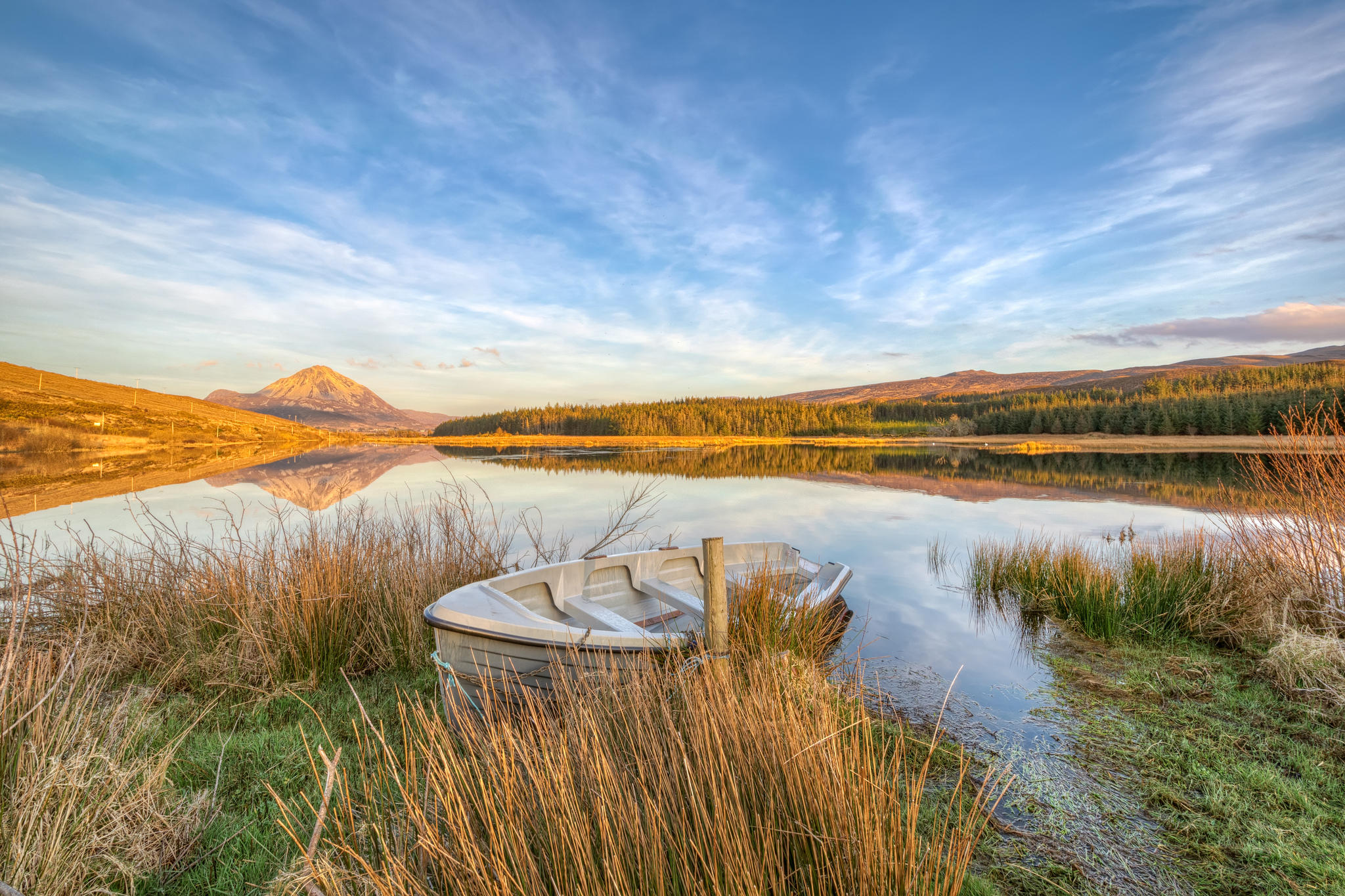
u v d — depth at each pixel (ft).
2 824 7.06
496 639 11.78
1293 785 10.73
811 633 16.65
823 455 151.74
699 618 16.70
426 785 7.63
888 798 7.43
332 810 8.30
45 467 84.89
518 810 7.10
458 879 6.26
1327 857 8.96
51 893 6.73
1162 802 10.53
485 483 70.59
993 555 28.45
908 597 25.11
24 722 8.29
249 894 7.86
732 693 9.30
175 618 16.83
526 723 9.77
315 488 57.88
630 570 18.99
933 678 16.52
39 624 15.96
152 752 10.66
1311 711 13.21
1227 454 120.47
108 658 14.92
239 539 19.93
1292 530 18.53
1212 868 8.89
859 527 41.73
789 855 6.89
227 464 98.63
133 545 25.26
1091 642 19.06
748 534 39.27
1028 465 102.99
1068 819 10.10
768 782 7.50
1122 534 34.76
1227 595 18.79
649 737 8.47
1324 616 16.24
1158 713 13.88
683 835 6.44
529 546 32.78
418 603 17.26
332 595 16.22
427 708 13.48
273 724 13.10
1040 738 12.94
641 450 192.03
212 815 9.40
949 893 6.67
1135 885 8.60
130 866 7.62
